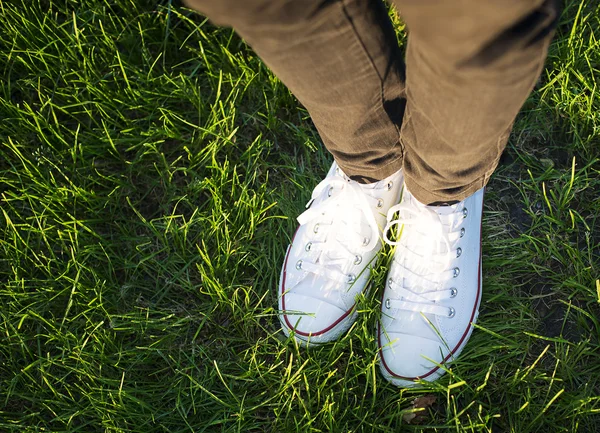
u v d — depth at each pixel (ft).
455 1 2.35
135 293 5.27
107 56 5.98
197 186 5.47
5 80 6.08
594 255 5.04
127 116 5.88
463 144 3.22
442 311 4.44
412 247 4.48
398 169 4.41
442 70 2.75
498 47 2.56
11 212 5.57
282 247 5.23
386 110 3.69
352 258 4.61
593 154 5.40
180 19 6.21
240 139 5.83
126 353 4.83
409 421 4.54
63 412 4.74
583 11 5.77
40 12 6.19
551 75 5.63
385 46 3.27
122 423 4.58
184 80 5.80
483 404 4.53
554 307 4.92
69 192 5.50
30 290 5.26
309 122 5.84
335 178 4.58
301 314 4.60
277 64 3.10
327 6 2.81
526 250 5.10
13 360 4.89
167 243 5.31
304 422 4.54
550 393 4.54
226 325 5.11
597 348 4.68
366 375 4.60
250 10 2.62
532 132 5.57
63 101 5.99
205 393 4.74
